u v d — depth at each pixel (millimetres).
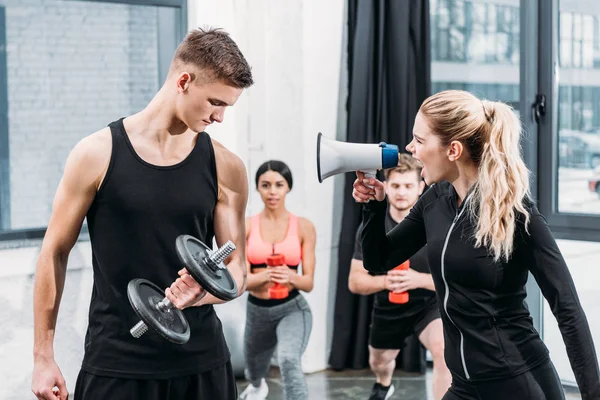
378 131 4602
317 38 4586
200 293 2061
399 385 4414
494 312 2168
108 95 4203
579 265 4309
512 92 4406
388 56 4562
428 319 3600
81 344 4059
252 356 3912
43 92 4047
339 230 4750
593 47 4188
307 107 4578
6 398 3895
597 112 4207
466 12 4531
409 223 2387
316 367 4730
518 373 2168
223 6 4387
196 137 2291
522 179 2139
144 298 2078
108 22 4164
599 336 4277
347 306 4664
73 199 2189
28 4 3969
